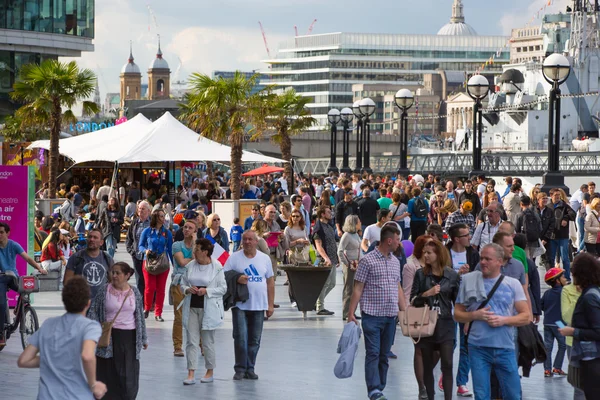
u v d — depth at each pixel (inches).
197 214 1045.2
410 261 669.9
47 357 418.9
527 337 617.6
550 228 1339.8
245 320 718.5
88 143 2293.3
